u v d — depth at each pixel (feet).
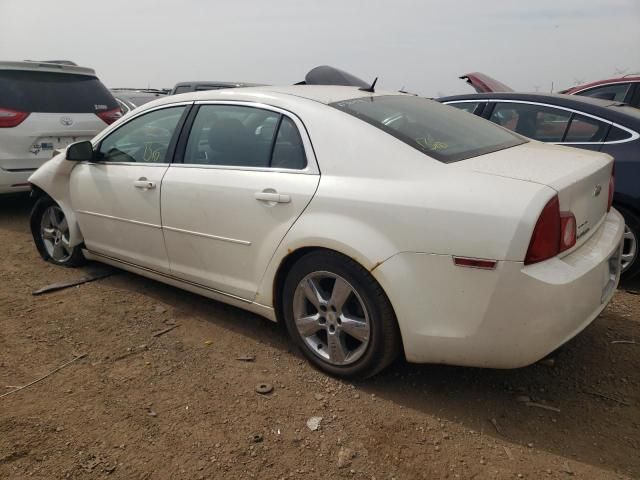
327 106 9.71
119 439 8.08
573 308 7.68
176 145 11.59
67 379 9.66
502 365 8.00
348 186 8.78
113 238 13.16
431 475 7.39
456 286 7.81
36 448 7.86
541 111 15.60
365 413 8.72
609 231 9.27
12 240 18.16
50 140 19.89
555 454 7.79
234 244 10.37
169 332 11.48
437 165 8.40
